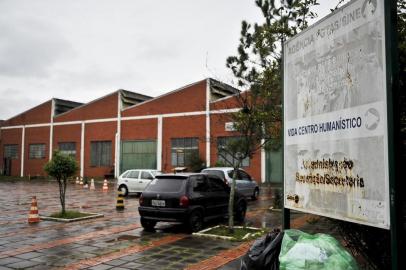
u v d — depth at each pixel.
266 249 3.83
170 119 35.75
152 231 10.34
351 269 3.42
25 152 46.59
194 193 10.34
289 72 4.93
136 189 21.36
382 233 4.11
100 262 7.17
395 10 3.34
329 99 4.12
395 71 3.28
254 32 10.31
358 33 3.70
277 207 15.03
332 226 6.46
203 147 33.28
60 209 15.26
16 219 12.48
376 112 3.44
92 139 41.00
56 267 6.86
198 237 9.48
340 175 3.90
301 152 4.62
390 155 3.24
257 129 10.33
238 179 18.38
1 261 7.24
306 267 3.38
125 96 40.25
